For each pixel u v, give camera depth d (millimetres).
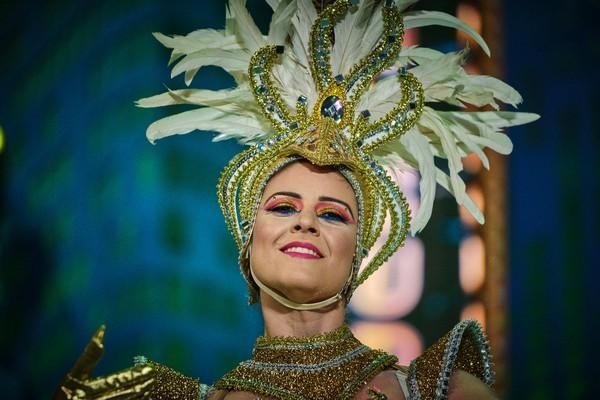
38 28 8609
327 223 4016
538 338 8047
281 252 3961
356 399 3834
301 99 4246
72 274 8391
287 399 3840
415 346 8117
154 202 8312
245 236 4176
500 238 8117
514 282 8102
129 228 8328
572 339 7984
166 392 4125
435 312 8141
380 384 3883
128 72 8375
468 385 3818
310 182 4059
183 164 8383
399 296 8180
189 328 8273
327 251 3963
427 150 4285
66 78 8523
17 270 8461
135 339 8234
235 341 8312
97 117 8422
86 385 3584
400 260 8219
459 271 8148
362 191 4156
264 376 3951
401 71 4309
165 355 8234
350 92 4273
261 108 4297
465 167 8234
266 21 7746
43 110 8539
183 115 4430
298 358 3955
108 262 8320
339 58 4309
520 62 8195
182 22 8359
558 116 8102
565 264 8016
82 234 8406
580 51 8094
